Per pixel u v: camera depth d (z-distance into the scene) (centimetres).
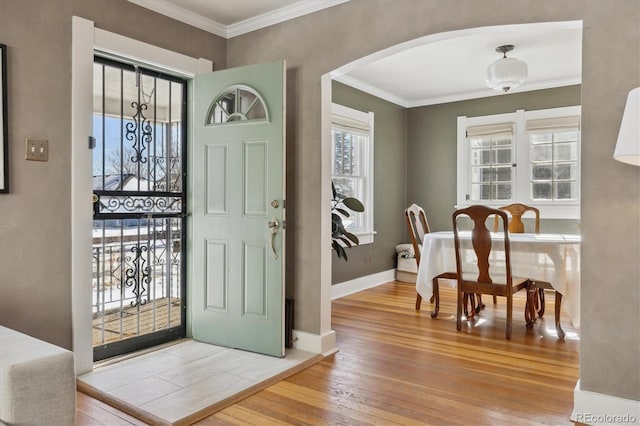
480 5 245
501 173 559
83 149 268
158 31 309
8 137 238
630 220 207
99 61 289
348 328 375
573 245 339
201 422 213
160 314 329
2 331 188
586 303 217
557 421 214
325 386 255
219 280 322
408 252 586
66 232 262
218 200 321
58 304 260
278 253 298
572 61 446
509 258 344
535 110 534
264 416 219
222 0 307
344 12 297
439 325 385
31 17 246
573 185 515
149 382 257
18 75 241
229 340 318
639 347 205
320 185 309
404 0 272
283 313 299
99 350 292
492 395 243
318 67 309
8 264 239
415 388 253
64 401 159
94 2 273
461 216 586
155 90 323
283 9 319
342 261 507
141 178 315
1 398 148
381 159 578
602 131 212
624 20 207
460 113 588
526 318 379
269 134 301
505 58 389
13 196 240
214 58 349
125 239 307
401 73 489
